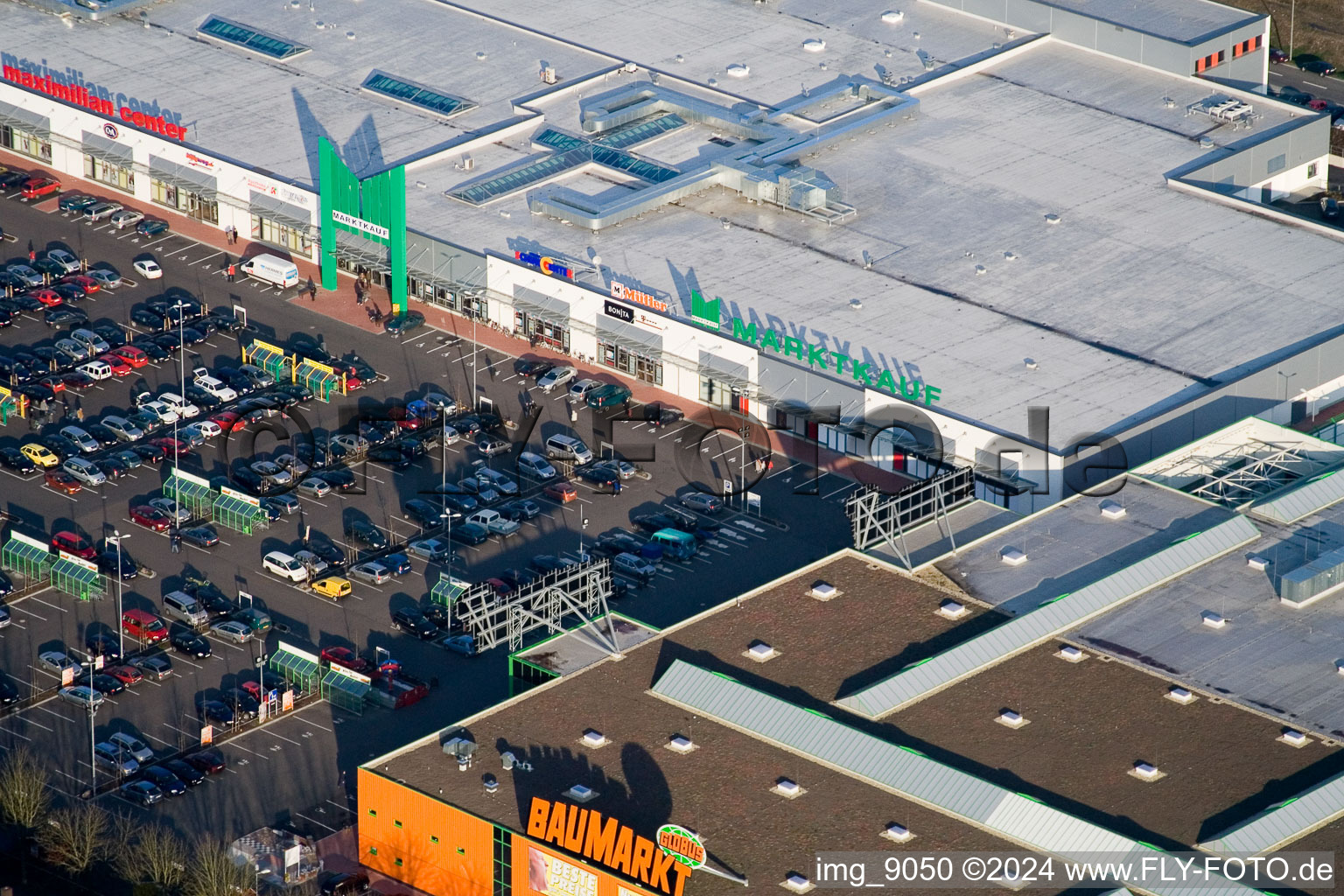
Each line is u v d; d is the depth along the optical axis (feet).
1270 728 617.21
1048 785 597.93
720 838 583.99
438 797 605.73
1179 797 591.78
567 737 624.18
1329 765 602.44
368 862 627.87
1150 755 607.37
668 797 599.16
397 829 615.98
